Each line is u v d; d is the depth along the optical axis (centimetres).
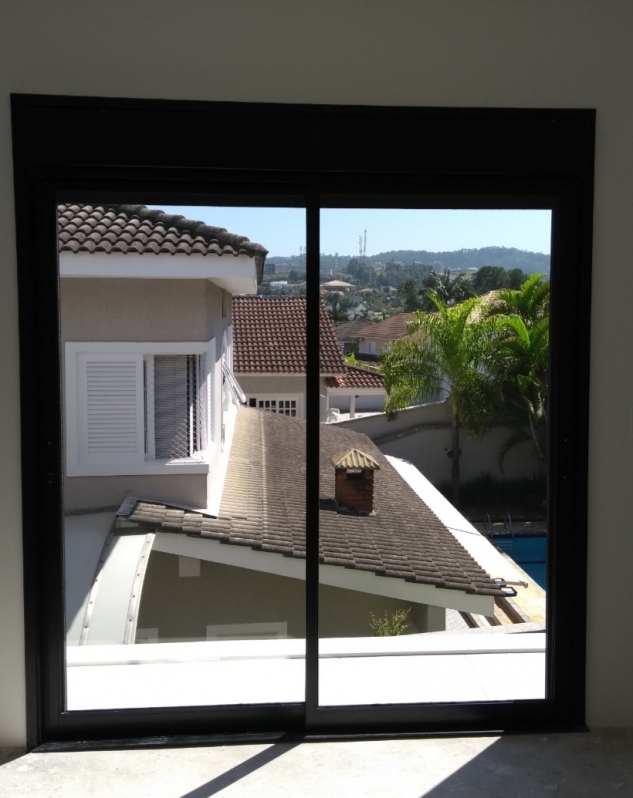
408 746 301
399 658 377
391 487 447
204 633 577
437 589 457
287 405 594
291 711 309
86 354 576
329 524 545
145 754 293
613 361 308
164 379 591
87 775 278
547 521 320
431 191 301
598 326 306
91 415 602
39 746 297
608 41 297
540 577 392
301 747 299
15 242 283
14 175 281
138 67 282
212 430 600
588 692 317
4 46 277
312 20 287
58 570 298
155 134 285
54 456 295
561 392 311
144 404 580
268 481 590
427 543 455
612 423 309
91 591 550
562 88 297
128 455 592
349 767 285
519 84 296
